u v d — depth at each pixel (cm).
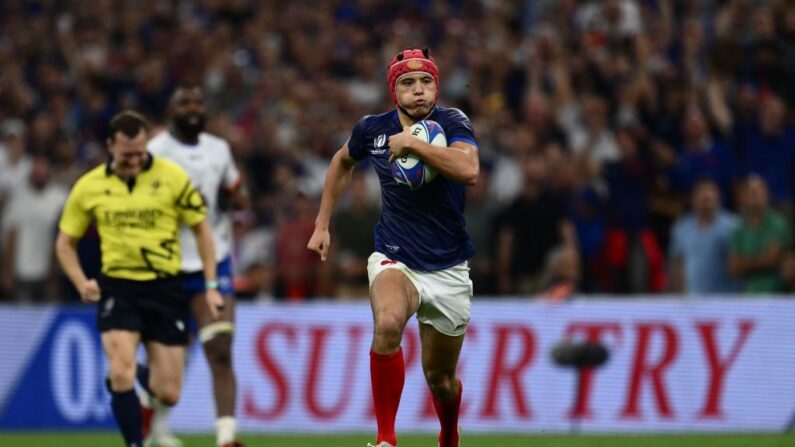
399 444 3447
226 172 3123
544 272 4459
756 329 3856
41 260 4959
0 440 3738
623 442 3422
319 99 5728
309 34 6481
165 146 3086
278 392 4066
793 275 4144
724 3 5619
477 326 4016
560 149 4759
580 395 3919
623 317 3931
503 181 4941
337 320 4066
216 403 2972
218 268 3055
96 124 5997
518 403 3950
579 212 4544
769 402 3825
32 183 4969
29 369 4241
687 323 3897
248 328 4116
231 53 6381
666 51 5306
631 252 4459
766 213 4169
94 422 4159
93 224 3597
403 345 3984
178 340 2709
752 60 4972
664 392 3881
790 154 4525
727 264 4256
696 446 3262
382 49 6191
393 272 2220
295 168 5184
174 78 6306
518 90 5428
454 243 2258
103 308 2661
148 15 7038
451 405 2345
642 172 4512
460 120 2223
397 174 2188
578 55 5503
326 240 2364
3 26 7306
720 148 4606
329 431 4003
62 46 6925
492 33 5853
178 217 2723
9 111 6425
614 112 5109
